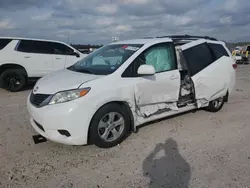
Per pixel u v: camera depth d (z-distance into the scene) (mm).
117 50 4461
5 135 4195
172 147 3855
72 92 3406
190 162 3381
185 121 5129
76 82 3576
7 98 7105
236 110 6086
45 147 3766
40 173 3061
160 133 4422
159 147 3846
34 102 3643
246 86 9906
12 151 3615
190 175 3053
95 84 3564
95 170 3156
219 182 2902
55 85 3619
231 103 6844
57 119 3340
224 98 5891
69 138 3422
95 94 3502
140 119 4160
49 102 3428
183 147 3861
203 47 5359
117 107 3773
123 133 3912
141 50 4211
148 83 4102
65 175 3031
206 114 5668
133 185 2836
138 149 3770
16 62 8172
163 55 4520
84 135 3479
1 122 4852
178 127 4754
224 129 4707
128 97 3859
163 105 4488
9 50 8117
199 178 2986
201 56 5227
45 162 3330
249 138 4273
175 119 5246
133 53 4137
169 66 4543
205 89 5094
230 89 5840
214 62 5395
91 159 3441
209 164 3330
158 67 4387
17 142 3928
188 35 6023
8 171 3078
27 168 3164
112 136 3828
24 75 8398
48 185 2818
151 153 3641
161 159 3461
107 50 4660
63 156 3508
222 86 5477
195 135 4371
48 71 8922
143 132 4453
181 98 4934
